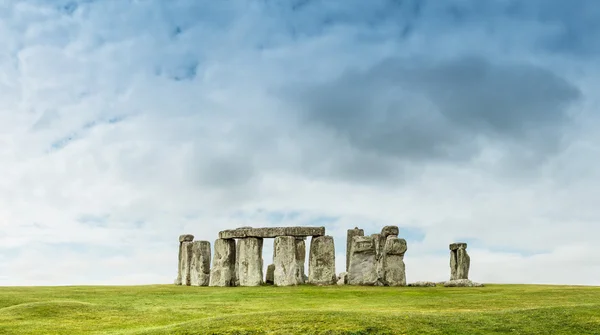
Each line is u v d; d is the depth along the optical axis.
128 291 45.31
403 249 50.88
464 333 24.72
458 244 55.06
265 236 52.22
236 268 54.72
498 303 35.28
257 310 34.81
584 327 25.20
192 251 55.34
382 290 44.84
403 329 25.19
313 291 44.12
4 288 46.78
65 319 31.77
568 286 49.66
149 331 27.00
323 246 51.47
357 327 25.22
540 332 24.75
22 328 29.27
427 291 43.78
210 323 27.08
